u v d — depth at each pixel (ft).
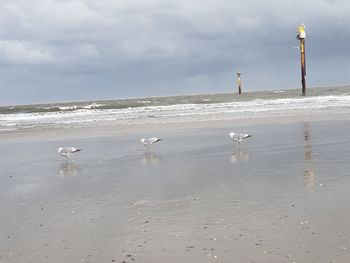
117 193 33.45
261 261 18.89
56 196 33.96
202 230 23.38
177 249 20.95
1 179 43.42
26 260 20.74
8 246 22.81
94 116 143.02
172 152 54.19
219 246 20.94
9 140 82.28
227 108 147.64
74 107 209.77
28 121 134.92
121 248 21.57
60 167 48.52
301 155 45.73
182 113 134.21
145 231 23.82
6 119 147.84
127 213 27.58
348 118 86.07
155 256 20.27
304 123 81.20
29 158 57.36
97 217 27.17
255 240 21.38
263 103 164.76
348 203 26.43
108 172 43.27
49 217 27.91
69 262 20.24
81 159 53.31
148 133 80.23
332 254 19.08
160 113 140.26
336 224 22.82
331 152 46.21
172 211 27.37
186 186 34.37
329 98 172.45
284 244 20.59
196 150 54.70
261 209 26.40
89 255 20.93
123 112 156.97
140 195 32.32
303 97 197.26
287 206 26.66
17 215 28.96
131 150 58.44
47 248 22.20
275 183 33.27
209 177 37.32
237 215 25.55
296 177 34.94
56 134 88.63
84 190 35.45
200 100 242.17
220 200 29.22
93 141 72.49
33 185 39.24
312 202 27.20
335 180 32.91
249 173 37.88
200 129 82.17
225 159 46.55
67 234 24.21
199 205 28.35
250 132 71.46
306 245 20.29
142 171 42.60
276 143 56.44
